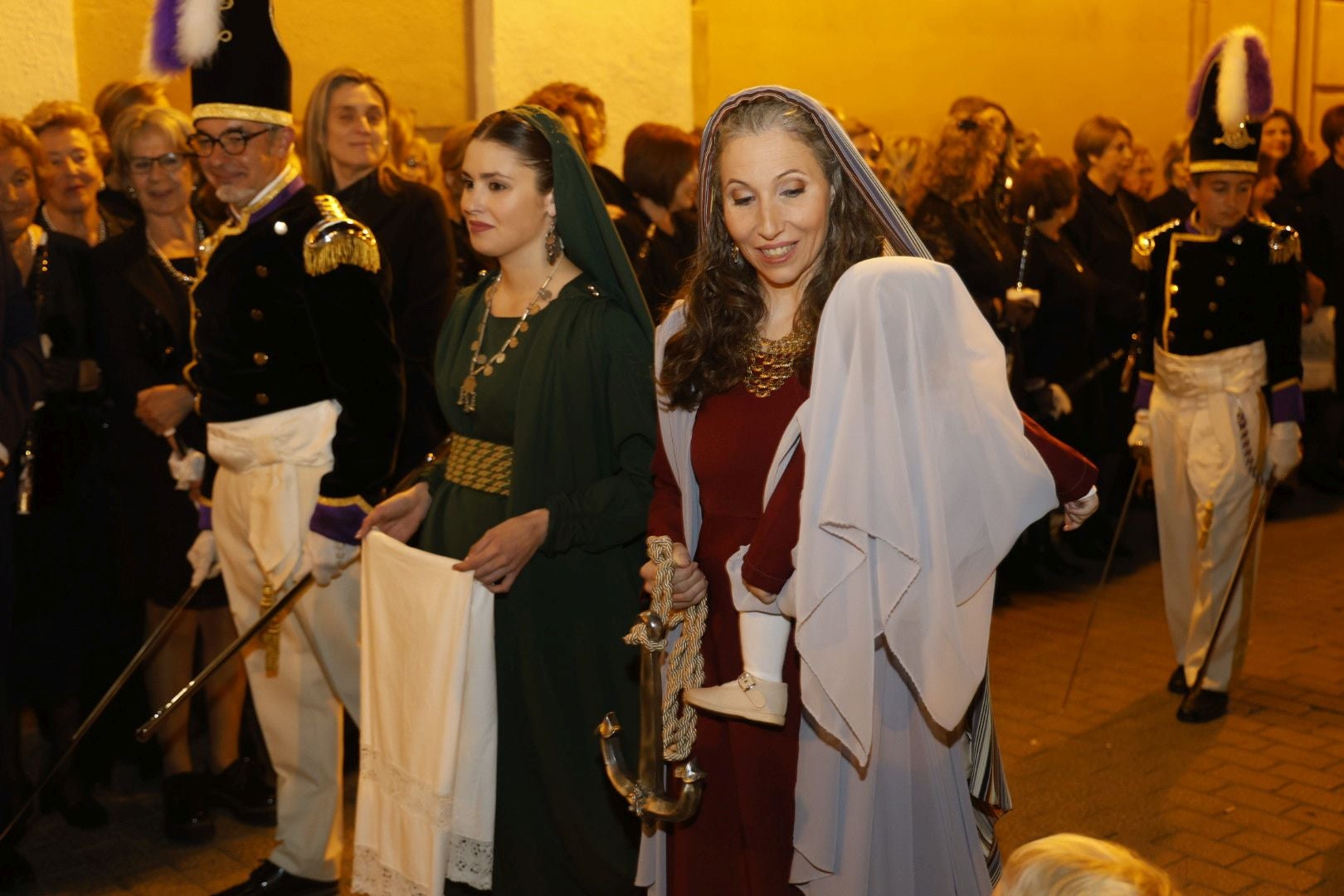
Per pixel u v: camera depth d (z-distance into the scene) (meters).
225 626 4.24
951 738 2.46
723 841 2.59
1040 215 6.51
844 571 2.23
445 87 6.77
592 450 3.06
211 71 3.41
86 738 4.27
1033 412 6.49
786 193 2.41
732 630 2.58
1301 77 11.58
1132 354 6.55
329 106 4.68
